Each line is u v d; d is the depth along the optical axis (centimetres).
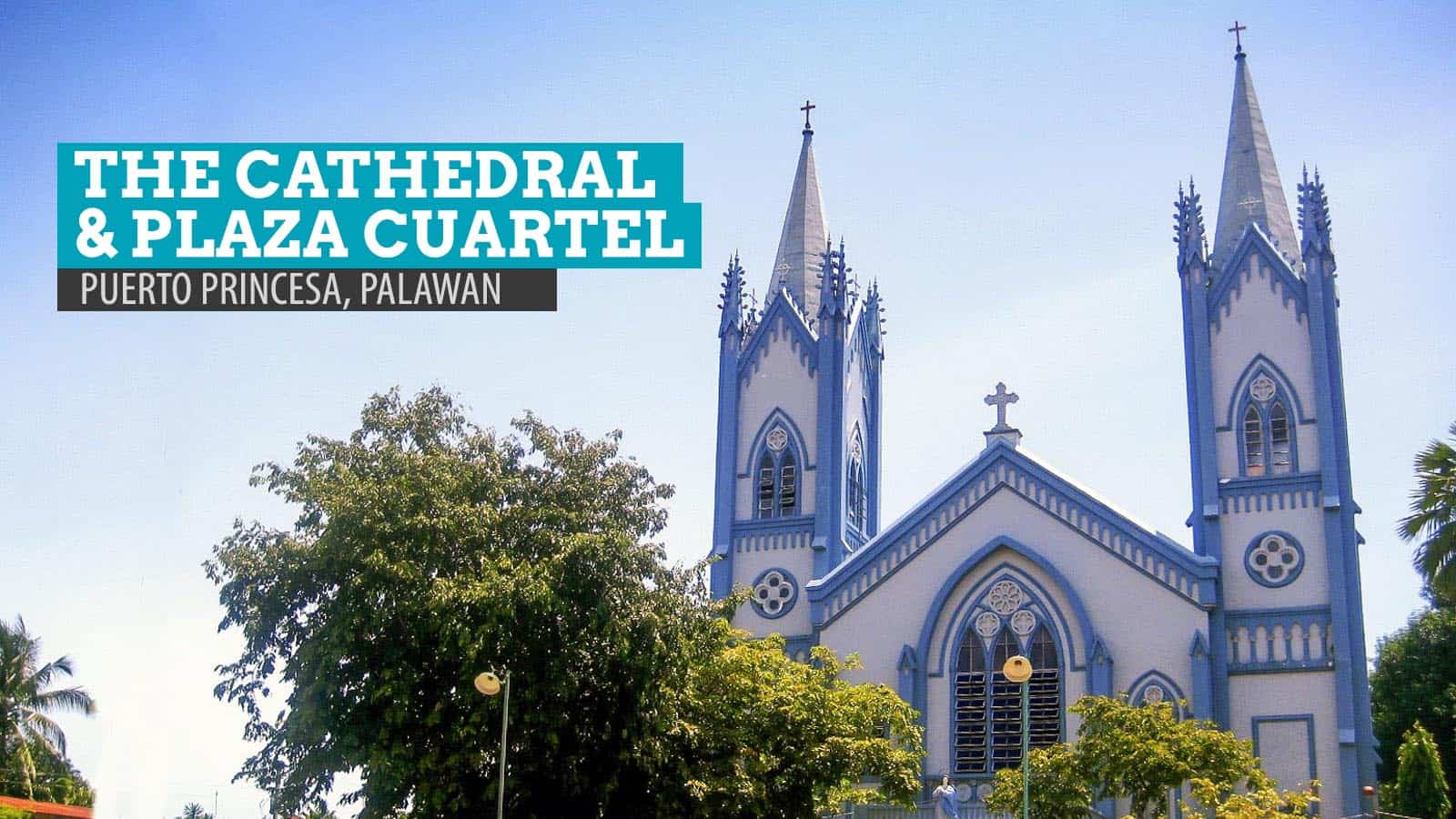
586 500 4634
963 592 6200
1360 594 5784
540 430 4772
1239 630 5866
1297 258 6462
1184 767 4691
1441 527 4756
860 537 7175
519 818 4444
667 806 4525
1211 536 6000
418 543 4353
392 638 4319
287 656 4412
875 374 7606
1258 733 5712
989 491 6244
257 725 4384
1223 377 6231
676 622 4484
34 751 7794
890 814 5562
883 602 6309
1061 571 6050
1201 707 5709
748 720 4756
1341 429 6000
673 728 4456
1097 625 5953
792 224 7562
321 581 4391
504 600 4206
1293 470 6019
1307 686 5709
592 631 4359
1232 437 6147
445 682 4381
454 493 4503
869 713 4916
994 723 6006
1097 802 5294
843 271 7188
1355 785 5525
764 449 7044
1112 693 5831
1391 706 8662
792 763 4712
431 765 4197
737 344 7250
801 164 7744
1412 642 8812
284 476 4575
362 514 4331
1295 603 5834
